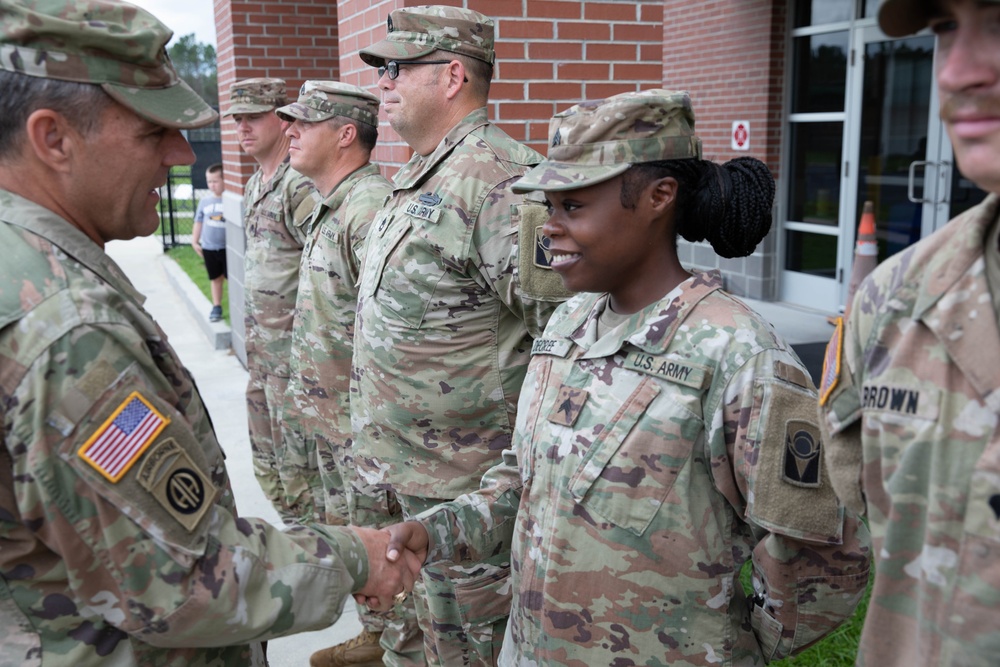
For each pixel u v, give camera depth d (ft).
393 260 7.98
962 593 3.12
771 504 4.44
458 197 7.70
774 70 25.76
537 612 5.14
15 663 4.20
